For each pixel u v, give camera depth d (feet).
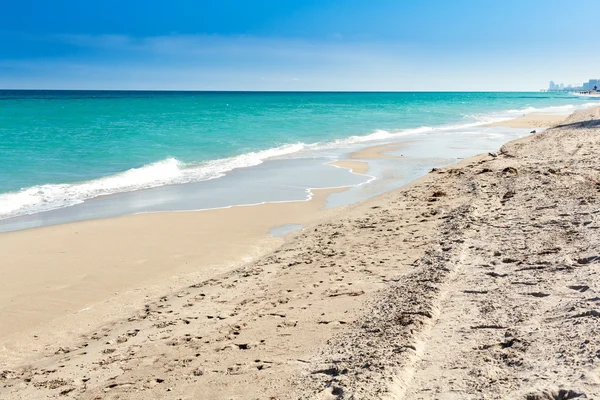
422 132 121.19
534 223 29.55
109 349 18.90
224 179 59.52
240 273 27.81
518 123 146.82
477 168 56.24
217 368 15.76
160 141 89.30
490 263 22.91
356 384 12.84
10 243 34.30
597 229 26.37
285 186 55.36
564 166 51.93
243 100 372.17
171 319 21.58
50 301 25.30
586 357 12.66
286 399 12.96
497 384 12.10
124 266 30.40
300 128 121.90
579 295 17.38
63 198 48.67
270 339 17.69
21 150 73.26
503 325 15.85
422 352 14.67
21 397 15.67
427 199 42.78
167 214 42.70
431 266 23.40
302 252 30.55
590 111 152.46
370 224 35.86
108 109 190.80
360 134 111.55
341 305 20.40
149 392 14.65
